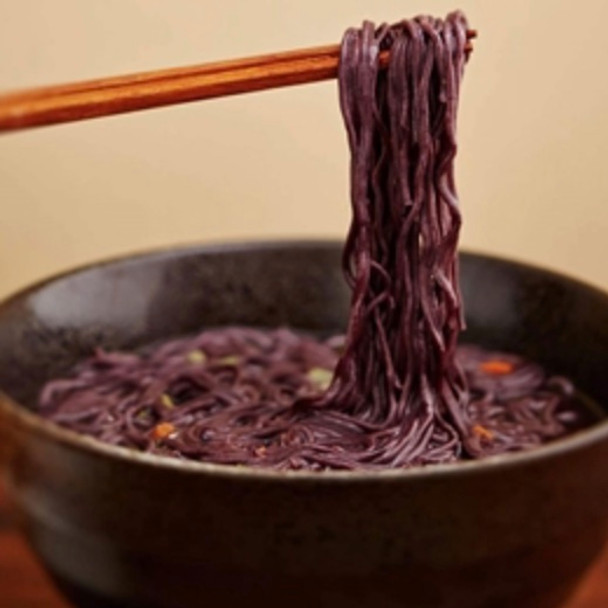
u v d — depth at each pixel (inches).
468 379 23.1
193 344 24.5
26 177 29.7
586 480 17.2
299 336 25.0
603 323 22.4
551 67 29.5
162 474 16.5
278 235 30.4
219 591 17.0
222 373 23.5
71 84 18.9
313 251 25.0
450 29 20.0
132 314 24.0
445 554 16.7
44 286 22.6
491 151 30.0
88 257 30.3
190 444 20.7
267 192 30.1
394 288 20.7
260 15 29.0
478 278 24.2
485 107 29.7
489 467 16.5
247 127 29.6
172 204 30.1
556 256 30.7
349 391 21.0
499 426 21.7
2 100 17.8
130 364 23.6
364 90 19.9
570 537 17.4
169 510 16.7
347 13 29.0
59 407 22.3
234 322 25.0
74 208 30.0
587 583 20.3
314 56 19.9
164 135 29.5
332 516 16.4
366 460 20.0
